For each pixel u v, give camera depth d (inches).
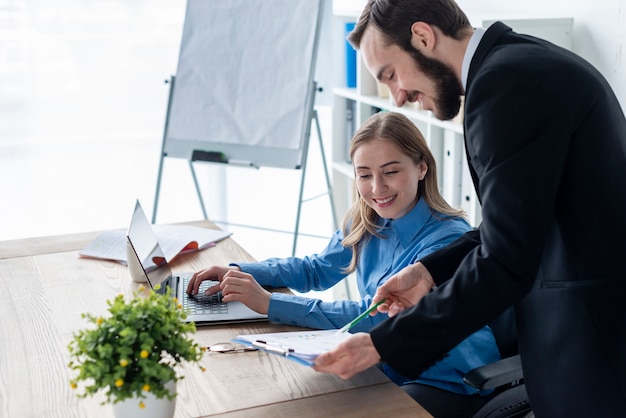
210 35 127.6
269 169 152.2
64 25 135.3
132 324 43.6
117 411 45.4
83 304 67.9
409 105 110.3
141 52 140.0
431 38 51.4
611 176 48.4
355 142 71.2
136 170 145.5
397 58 53.2
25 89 135.9
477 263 47.4
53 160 140.6
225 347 59.1
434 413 62.2
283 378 54.2
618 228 48.6
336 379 53.8
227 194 152.5
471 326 47.5
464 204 101.4
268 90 123.3
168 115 130.1
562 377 51.1
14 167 138.7
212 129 127.3
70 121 139.6
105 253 80.4
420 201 71.0
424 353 48.0
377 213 73.1
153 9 138.7
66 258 80.0
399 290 58.0
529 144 46.2
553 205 47.0
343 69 134.6
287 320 64.0
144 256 68.0
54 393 52.2
